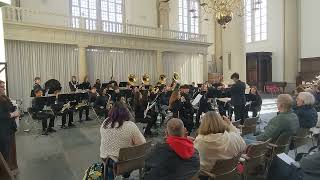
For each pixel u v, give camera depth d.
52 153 6.68
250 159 3.66
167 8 21.31
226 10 10.76
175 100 8.00
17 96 12.61
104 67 15.96
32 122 10.80
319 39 20.97
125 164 3.74
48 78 13.59
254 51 25.53
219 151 3.19
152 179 2.76
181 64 20.02
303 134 4.86
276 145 4.00
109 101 10.59
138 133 3.92
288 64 22.56
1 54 7.64
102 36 14.96
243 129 5.42
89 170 3.90
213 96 10.28
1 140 4.47
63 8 16.62
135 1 19.98
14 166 5.10
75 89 12.83
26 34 12.31
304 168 2.55
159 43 17.78
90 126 10.13
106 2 19.12
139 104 8.70
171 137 2.83
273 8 23.66
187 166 2.75
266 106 15.38
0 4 6.44
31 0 15.22
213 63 24.38
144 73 17.59
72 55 14.38
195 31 23.75
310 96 4.93
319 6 20.91
